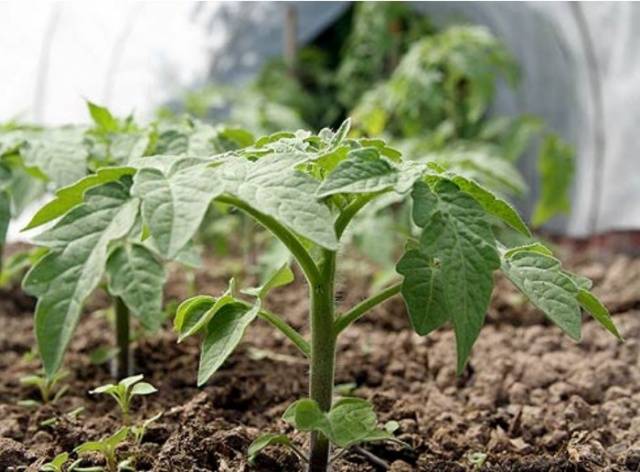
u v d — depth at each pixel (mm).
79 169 659
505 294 1082
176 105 1637
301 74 1888
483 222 438
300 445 599
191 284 1042
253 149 489
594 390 741
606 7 1367
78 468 554
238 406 710
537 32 1549
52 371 419
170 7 1523
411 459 621
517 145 1339
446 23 1691
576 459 587
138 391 584
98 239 435
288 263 550
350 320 503
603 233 1539
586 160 1573
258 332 911
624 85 1443
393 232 1104
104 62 1508
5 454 582
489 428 674
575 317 452
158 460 566
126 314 767
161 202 406
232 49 1744
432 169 476
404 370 817
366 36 1741
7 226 628
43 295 426
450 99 1364
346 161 432
